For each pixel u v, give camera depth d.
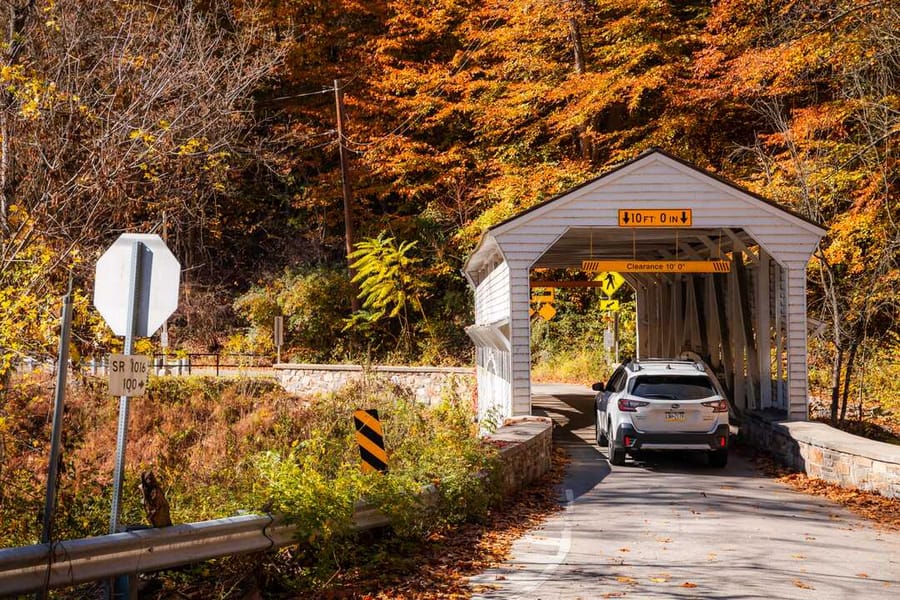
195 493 11.18
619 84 34.72
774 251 19.12
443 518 11.00
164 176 18.33
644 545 10.26
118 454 7.20
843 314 22.42
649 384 16.42
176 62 17.97
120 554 6.59
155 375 28.59
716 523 11.62
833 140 25.50
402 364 39.06
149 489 6.93
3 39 15.62
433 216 44.16
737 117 35.88
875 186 22.98
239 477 12.45
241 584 7.93
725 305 22.77
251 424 25.28
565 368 39.91
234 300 43.28
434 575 8.82
